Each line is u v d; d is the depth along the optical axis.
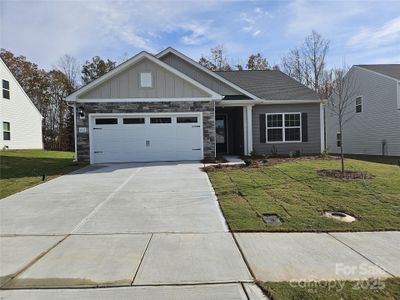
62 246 4.43
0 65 19.88
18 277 3.50
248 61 37.78
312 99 15.74
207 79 15.85
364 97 22.22
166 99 13.71
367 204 6.29
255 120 15.93
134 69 13.58
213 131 13.95
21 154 17.84
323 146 16.08
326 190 7.42
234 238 4.68
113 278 3.45
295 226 5.15
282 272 3.55
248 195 7.14
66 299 3.04
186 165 12.27
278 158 13.98
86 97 13.47
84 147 13.50
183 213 5.98
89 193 7.75
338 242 4.47
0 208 6.49
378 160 16.20
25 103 23.38
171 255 4.07
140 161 13.71
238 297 3.06
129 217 5.78
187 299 3.03
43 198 7.31
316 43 32.91
